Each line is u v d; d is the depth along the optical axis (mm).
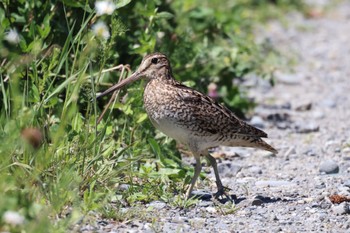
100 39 12203
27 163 10562
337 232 10617
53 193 10172
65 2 12672
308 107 18828
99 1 12195
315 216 11242
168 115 11758
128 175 11852
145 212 10828
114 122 13211
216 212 11234
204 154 12109
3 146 10273
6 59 12656
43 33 12523
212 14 17812
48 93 11914
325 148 15633
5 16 12836
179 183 12250
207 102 11906
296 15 28078
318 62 23234
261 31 25688
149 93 11992
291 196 12219
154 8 13945
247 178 13359
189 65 15938
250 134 12180
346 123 17750
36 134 10070
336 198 11867
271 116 17781
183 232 10312
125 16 13617
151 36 13969
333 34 26438
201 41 17203
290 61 22328
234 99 17266
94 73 13086
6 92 12141
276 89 20422
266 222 10914
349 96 20156
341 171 13977
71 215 9695
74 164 10859
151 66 12078
